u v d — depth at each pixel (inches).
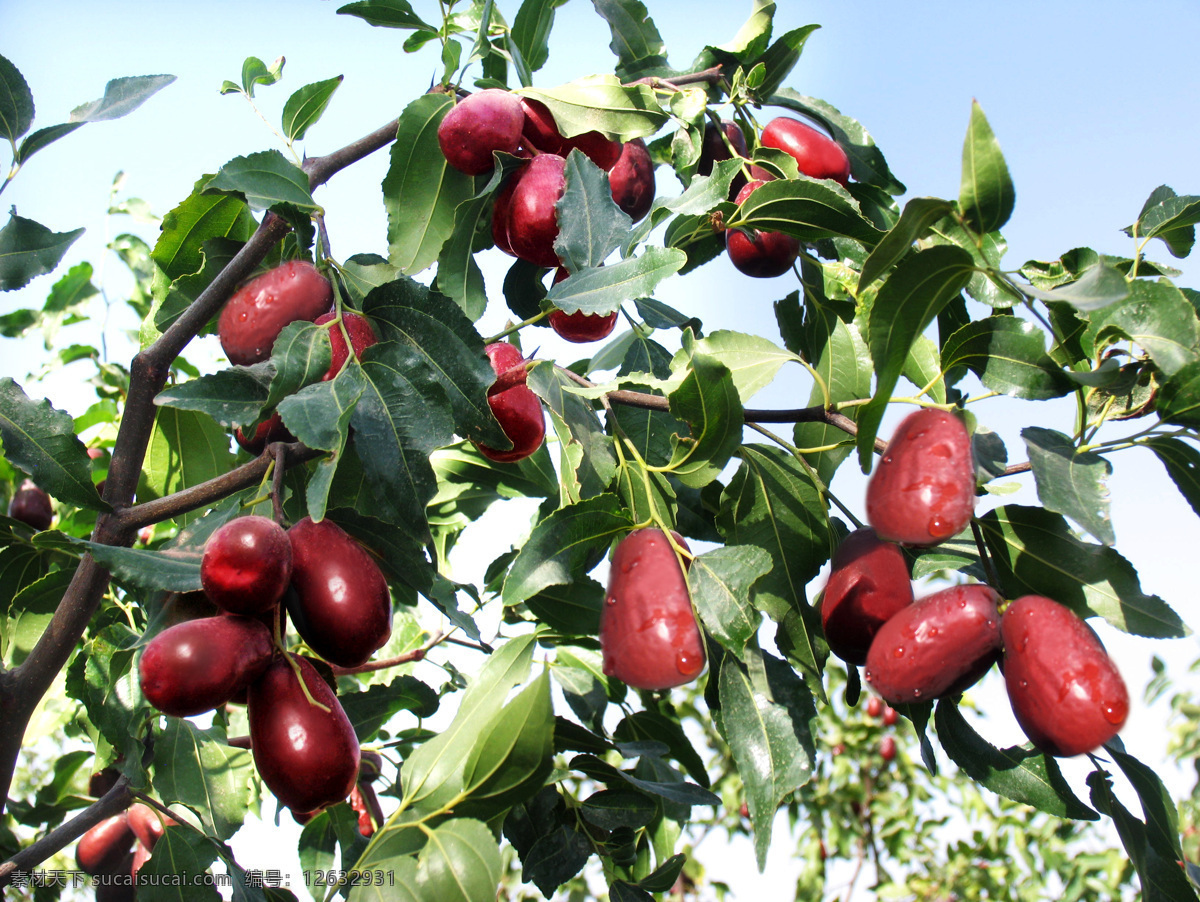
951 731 60.4
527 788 47.6
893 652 50.4
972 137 46.1
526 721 46.5
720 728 59.5
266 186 59.3
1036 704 46.9
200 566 50.3
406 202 68.6
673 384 54.1
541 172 64.7
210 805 73.2
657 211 65.0
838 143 86.0
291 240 69.2
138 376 59.8
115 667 68.9
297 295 57.4
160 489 72.0
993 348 55.4
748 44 82.5
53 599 68.8
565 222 62.1
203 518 58.0
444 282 68.2
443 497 90.1
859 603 54.5
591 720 79.3
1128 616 53.4
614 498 55.9
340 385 52.5
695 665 46.6
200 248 71.2
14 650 69.3
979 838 210.4
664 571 48.8
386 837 48.8
